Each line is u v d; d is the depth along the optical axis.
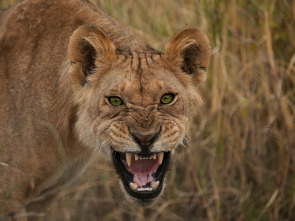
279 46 10.00
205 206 9.77
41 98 7.00
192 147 10.12
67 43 7.03
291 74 9.86
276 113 9.80
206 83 9.99
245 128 9.84
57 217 10.59
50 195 8.37
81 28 6.27
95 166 10.32
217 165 9.80
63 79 6.90
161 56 6.50
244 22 10.17
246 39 9.93
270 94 9.81
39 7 7.27
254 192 9.91
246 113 9.40
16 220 7.55
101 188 10.75
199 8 10.34
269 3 9.92
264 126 9.87
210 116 9.91
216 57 9.73
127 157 6.28
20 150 6.98
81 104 6.62
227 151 9.95
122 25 7.35
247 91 9.88
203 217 10.36
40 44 7.13
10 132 7.01
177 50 6.43
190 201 10.50
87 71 6.56
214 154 9.84
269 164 10.12
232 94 9.84
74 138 7.35
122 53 6.53
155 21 10.65
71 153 7.52
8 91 7.10
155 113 6.02
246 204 9.76
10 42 7.21
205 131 10.09
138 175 6.38
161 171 6.47
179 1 11.02
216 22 9.72
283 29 9.99
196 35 6.50
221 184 9.89
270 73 9.61
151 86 6.05
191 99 6.62
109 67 6.36
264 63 9.78
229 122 9.75
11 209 7.24
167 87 6.13
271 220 9.59
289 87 9.95
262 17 9.91
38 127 6.99
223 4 9.95
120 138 6.03
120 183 6.60
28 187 7.28
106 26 7.12
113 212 10.40
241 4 10.23
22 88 7.04
